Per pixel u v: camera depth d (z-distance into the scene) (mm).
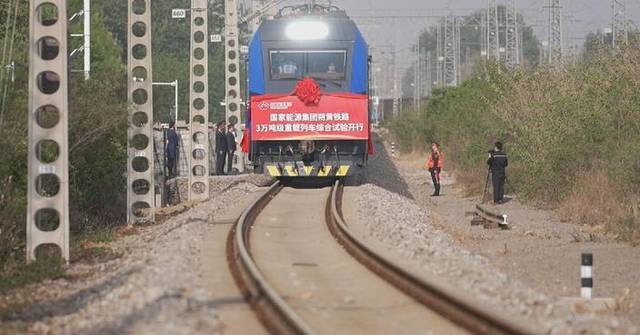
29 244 61781
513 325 34688
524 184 114125
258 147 103875
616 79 108500
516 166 120688
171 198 124750
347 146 104188
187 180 133000
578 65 126375
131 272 53156
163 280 47469
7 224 67562
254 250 62875
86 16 113625
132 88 89375
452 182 146500
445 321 40125
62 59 61531
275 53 104250
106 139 96188
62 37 61438
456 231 81500
